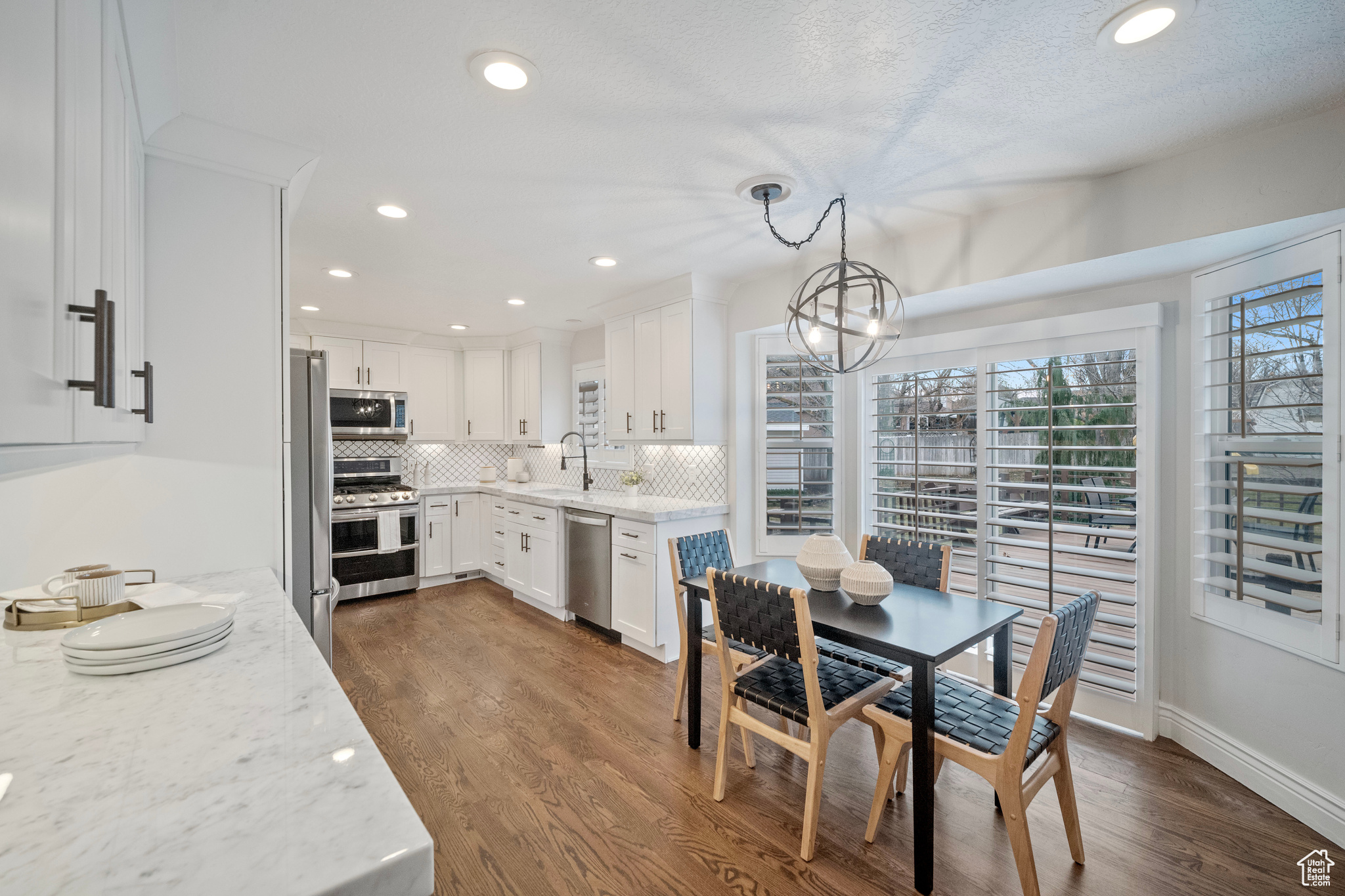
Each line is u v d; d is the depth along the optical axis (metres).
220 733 0.89
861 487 3.53
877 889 1.71
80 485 1.72
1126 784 2.23
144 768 0.79
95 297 0.80
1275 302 2.10
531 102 1.73
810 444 3.67
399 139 1.94
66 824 0.66
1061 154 2.05
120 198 1.19
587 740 2.53
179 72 1.56
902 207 2.50
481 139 1.94
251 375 1.96
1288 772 2.06
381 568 4.84
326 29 1.41
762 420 3.72
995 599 3.01
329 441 2.39
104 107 1.01
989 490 3.01
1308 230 1.92
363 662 3.40
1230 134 1.91
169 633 1.16
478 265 3.30
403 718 2.72
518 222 2.66
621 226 2.72
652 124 1.85
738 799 2.13
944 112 1.79
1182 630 2.52
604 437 4.73
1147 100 1.72
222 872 0.59
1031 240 2.42
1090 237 2.26
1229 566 2.32
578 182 2.26
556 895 1.68
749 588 1.96
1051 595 2.81
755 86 1.65
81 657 1.09
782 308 3.46
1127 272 2.44
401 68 1.57
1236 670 2.28
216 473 1.90
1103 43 1.46
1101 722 2.71
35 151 0.64
